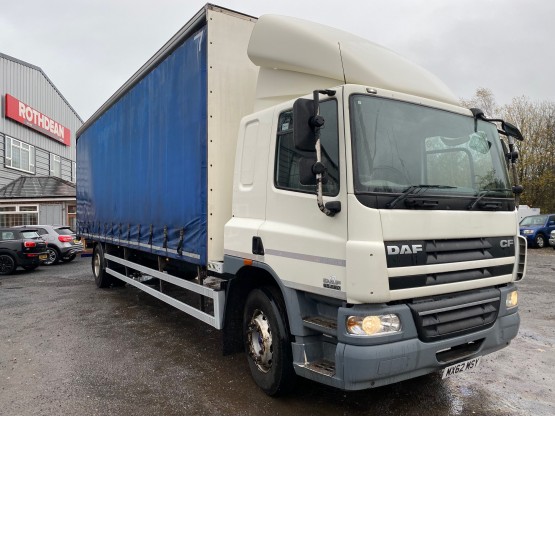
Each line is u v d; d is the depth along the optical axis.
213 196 4.73
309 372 3.69
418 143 3.66
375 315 3.23
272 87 4.27
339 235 3.36
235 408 4.16
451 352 3.78
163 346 6.05
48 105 32.41
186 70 5.11
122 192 7.67
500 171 4.27
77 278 12.68
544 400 4.34
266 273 4.34
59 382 4.80
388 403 4.29
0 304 8.95
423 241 3.42
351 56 3.69
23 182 26.58
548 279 11.57
